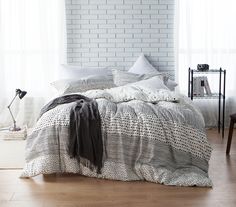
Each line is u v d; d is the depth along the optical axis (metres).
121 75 5.14
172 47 5.60
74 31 5.57
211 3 5.39
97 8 5.54
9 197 3.13
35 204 3.00
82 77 5.18
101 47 5.61
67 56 5.62
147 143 3.52
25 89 5.54
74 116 3.56
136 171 3.51
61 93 4.73
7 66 5.50
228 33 5.47
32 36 5.45
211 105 5.60
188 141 3.59
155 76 5.08
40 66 5.51
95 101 3.81
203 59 5.52
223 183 3.44
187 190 3.28
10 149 4.48
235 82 5.53
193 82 5.31
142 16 5.55
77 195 3.18
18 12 5.37
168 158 3.55
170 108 3.74
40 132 3.59
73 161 3.57
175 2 5.41
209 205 2.99
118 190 3.29
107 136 3.54
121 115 3.60
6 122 5.55
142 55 5.54
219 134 5.28
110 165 3.53
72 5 5.52
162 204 3.01
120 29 5.57
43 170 3.50
